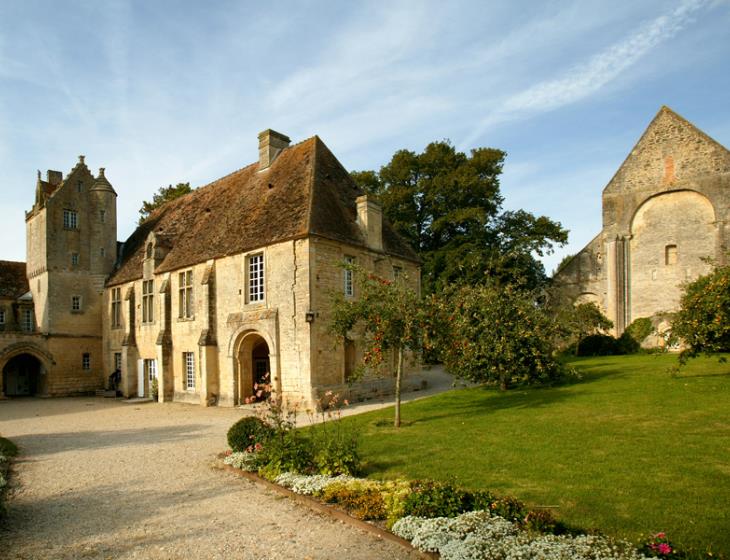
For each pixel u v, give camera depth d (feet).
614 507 20.92
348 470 28.04
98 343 103.81
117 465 34.71
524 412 42.16
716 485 22.49
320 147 75.87
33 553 20.38
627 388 47.57
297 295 59.36
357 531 21.74
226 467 32.68
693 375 51.31
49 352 97.60
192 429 49.42
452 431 37.73
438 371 107.65
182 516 24.26
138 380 90.07
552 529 18.52
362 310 41.19
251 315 64.39
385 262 73.20
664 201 99.14
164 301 80.12
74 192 103.40
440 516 20.53
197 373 73.15
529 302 56.85
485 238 113.50
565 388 52.34
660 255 98.63
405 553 19.31
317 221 60.75
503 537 17.76
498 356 52.39
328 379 59.62
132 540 21.52
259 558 19.44
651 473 24.59
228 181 88.94
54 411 71.92
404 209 120.67
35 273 104.88
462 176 113.09
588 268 109.40
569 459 27.86
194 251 76.64
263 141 81.30
